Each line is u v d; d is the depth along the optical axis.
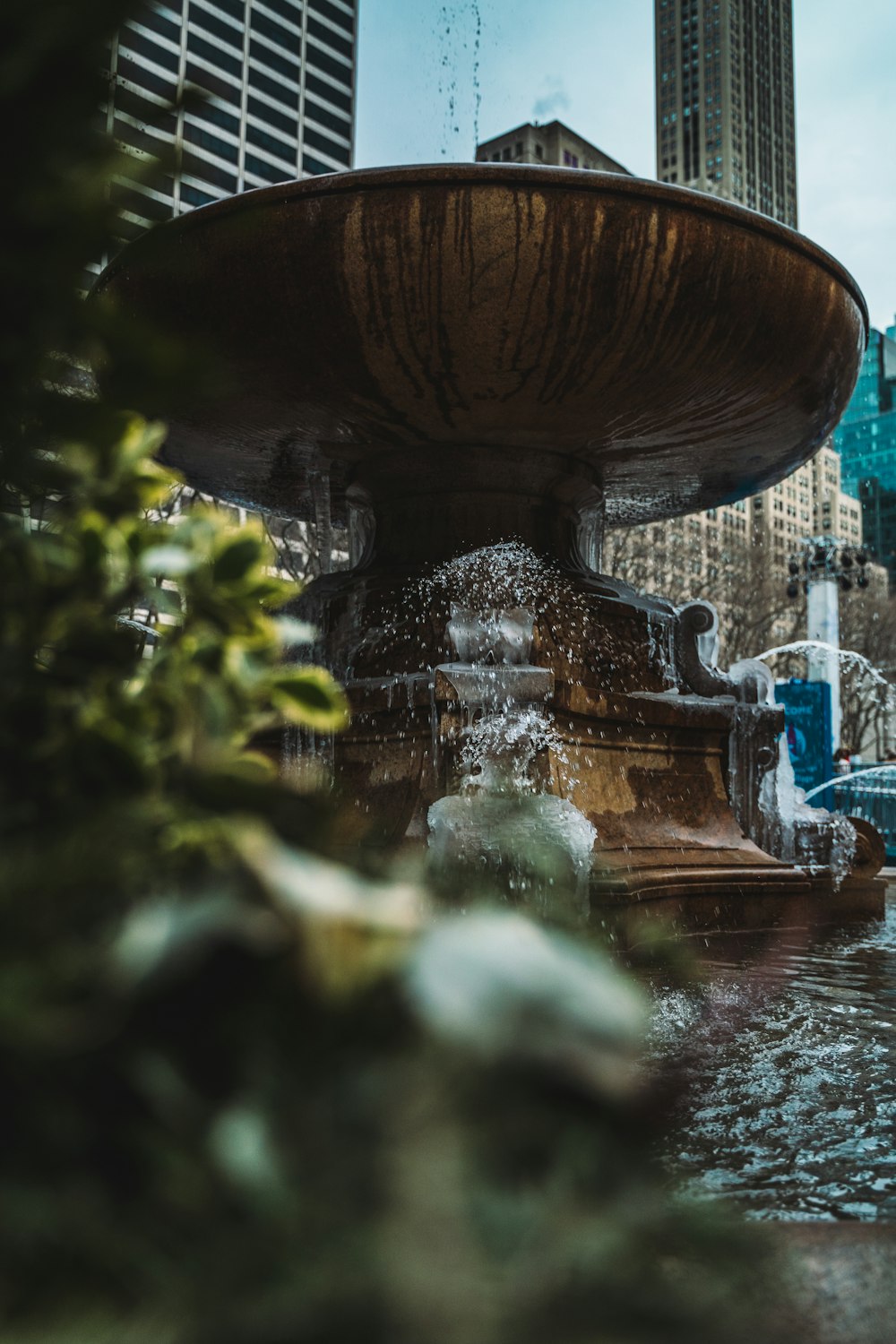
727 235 5.97
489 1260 0.57
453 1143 0.60
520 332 6.11
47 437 0.99
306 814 0.87
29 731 0.97
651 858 6.29
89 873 0.77
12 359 0.92
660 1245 0.65
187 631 1.05
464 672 6.02
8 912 0.73
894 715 38.59
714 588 41.41
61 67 0.88
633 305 6.03
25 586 1.00
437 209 5.70
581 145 105.94
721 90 155.12
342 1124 0.61
